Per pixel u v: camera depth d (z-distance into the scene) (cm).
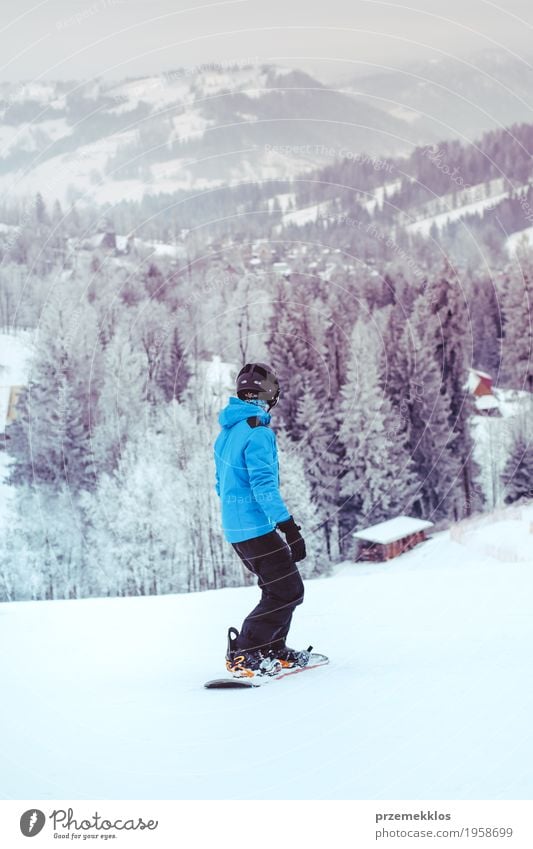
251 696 282
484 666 297
